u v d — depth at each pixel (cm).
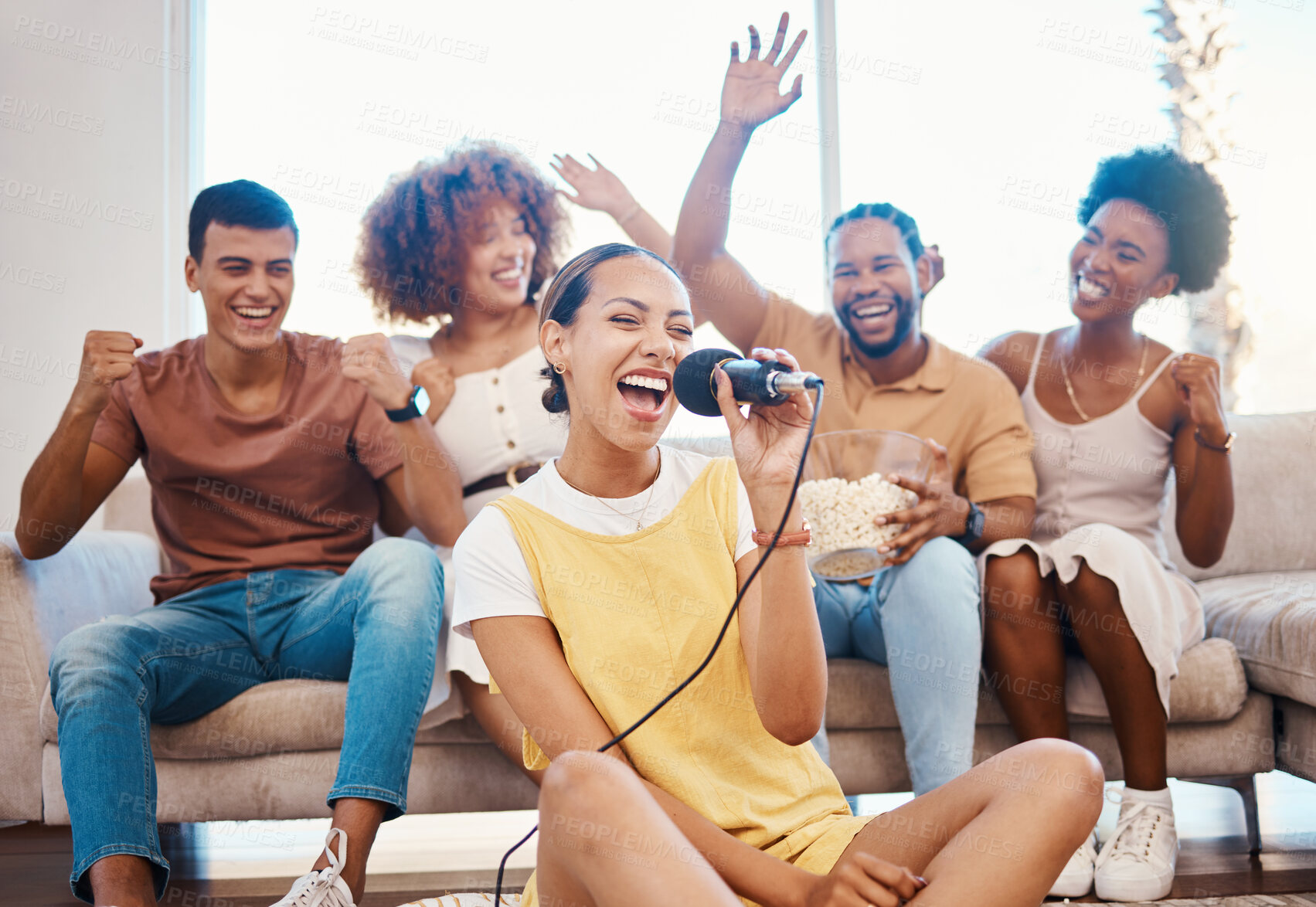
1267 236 289
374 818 141
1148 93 290
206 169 271
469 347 223
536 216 231
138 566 205
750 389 98
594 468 111
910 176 286
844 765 175
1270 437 237
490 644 104
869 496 173
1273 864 170
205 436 185
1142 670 165
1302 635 167
